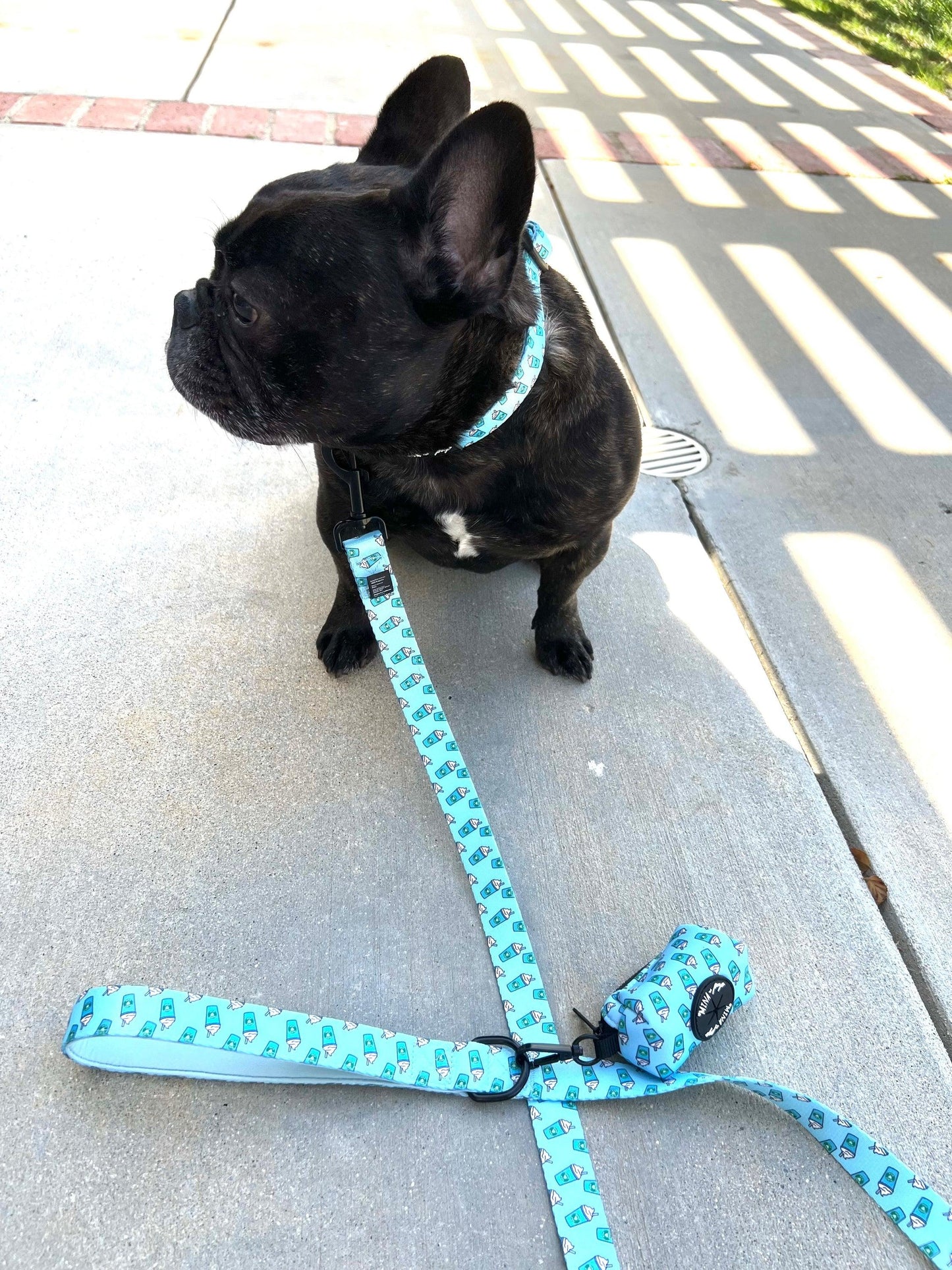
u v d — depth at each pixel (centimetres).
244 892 53
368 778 60
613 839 58
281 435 52
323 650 66
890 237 129
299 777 59
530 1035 49
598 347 57
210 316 50
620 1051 47
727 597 75
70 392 83
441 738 58
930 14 231
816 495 85
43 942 50
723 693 68
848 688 69
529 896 55
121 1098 45
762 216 129
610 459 56
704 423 91
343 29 165
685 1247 43
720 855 58
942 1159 47
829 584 77
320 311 47
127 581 69
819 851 59
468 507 57
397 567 75
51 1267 40
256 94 135
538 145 137
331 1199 43
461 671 68
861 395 98
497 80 156
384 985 50
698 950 48
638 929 54
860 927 55
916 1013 52
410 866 55
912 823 61
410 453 54
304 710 63
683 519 81
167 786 58
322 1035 45
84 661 64
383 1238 42
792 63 192
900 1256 44
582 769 62
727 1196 45
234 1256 41
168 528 74
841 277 118
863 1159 44
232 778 59
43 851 54
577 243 116
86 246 101
